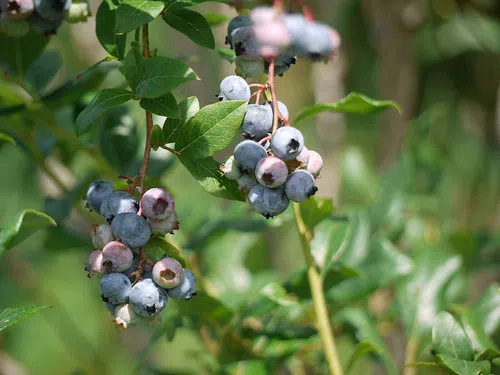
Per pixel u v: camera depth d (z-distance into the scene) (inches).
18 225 28.3
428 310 35.5
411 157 42.4
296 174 27.6
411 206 42.8
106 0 29.5
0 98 36.6
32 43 34.8
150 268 27.7
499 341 35.1
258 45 28.1
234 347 35.0
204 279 37.2
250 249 40.1
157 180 34.9
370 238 38.1
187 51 44.6
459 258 36.1
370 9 45.2
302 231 32.2
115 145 36.4
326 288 34.2
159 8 28.0
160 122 36.2
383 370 41.1
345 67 45.3
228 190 28.5
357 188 43.5
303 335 34.4
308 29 27.8
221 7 44.1
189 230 38.2
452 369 29.5
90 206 28.5
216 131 28.3
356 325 36.4
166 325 34.9
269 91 28.6
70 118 38.9
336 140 44.8
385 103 30.4
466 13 47.6
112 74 38.4
